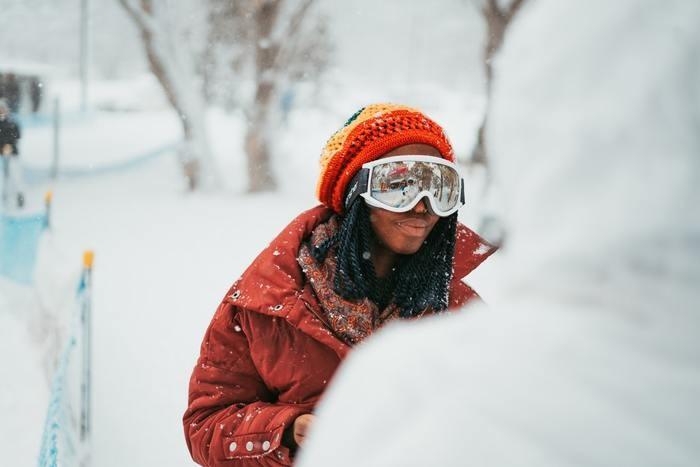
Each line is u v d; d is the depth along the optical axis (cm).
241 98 1714
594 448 50
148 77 4766
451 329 62
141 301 685
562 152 52
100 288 732
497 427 53
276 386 165
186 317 639
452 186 166
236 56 1841
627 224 50
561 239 52
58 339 468
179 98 1631
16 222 728
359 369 64
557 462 51
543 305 55
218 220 1228
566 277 53
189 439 171
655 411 50
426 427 55
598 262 51
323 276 164
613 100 51
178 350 550
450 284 183
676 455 49
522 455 51
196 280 779
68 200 1458
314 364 162
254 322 166
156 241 1011
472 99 3991
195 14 1848
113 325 610
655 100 50
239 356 171
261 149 1620
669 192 49
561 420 52
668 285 50
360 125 172
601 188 51
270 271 166
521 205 55
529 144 54
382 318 167
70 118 3497
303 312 159
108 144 2678
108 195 1545
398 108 175
